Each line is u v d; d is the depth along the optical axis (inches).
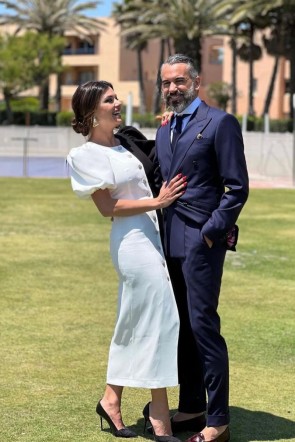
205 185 170.6
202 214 169.8
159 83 177.9
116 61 3034.0
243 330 279.7
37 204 672.4
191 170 170.2
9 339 262.1
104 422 189.3
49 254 430.3
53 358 241.6
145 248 172.9
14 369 230.1
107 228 536.1
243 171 167.5
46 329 275.7
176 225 172.2
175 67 170.6
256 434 184.4
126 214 173.0
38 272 379.2
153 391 177.0
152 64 3056.1
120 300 175.5
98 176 172.2
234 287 355.9
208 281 169.0
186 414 185.2
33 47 2181.3
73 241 478.3
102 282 359.6
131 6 2194.9
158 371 171.2
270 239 502.6
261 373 231.1
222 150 167.3
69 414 194.7
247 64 2760.8
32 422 188.9
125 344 175.2
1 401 203.2
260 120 1921.8
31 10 2324.1
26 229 525.3
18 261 406.9
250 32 2172.7
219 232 165.8
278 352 253.0
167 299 171.6
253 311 309.7
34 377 223.1
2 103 2623.0
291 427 189.5
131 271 171.8
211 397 171.2
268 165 1048.2
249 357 246.8
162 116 180.5
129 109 968.3
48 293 333.7
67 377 223.5
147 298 171.2
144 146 188.2
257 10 1873.8
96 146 175.3
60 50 2263.8
